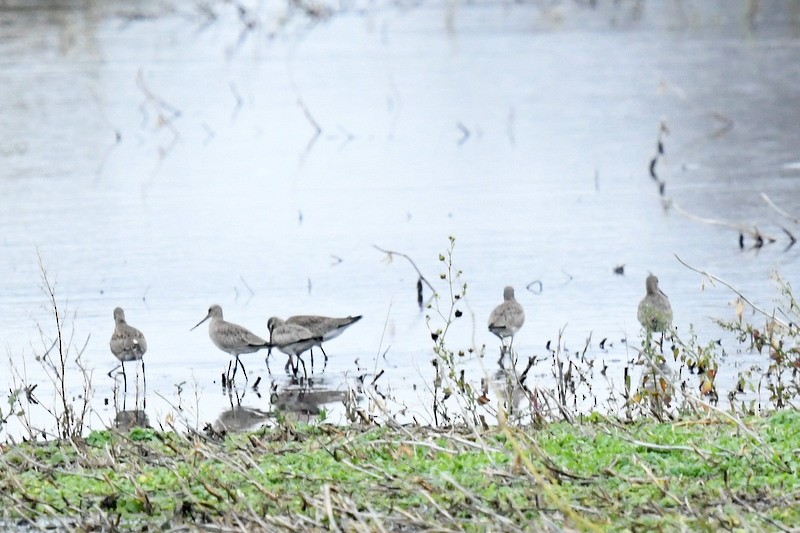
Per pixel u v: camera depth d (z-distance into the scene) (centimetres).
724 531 912
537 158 3033
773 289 1880
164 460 1134
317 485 1052
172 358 1636
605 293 1902
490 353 1622
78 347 1678
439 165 2988
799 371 1441
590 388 1392
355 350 1655
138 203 2606
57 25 5328
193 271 2077
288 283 1998
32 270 2077
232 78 4294
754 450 1065
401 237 2291
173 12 5694
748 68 4253
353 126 3525
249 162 3075
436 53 4712
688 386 1430
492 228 2341
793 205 2478
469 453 1102
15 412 1355
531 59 4541
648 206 2506
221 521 988
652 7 5806
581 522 880
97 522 1002
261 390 1498
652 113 3584
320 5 5800
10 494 1068
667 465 1048
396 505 995
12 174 2905
